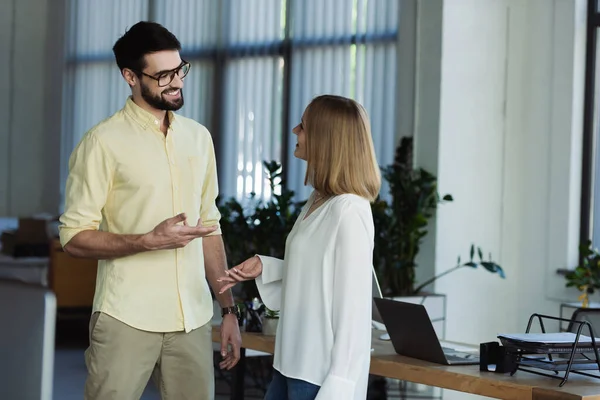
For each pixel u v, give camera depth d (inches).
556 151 290.5
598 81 288.7
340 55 330.6
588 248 254.1
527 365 127.2
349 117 115.1
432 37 292.0
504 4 298.4
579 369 124.2
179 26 390.3
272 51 356.8
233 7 371.6
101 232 117.6
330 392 107.0
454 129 290.5
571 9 287.1
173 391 125.8
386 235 281.1
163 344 123.4
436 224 287.6
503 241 299.1
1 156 446.9
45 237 393.1
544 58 294.5
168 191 123.2
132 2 409.7
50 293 71.0
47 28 445.4
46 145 443.5
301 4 345.4
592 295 276.7
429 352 138.3
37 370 70.2
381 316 146.3
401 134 303.4
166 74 119.6
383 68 315.6
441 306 284.4
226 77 373.4
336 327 109.9
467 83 292.2
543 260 292.4
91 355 121.2
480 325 295.1
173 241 113.9
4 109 447.2
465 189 292.5
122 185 121.6
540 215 294.2
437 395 281.0
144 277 121.0
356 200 113.3
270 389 121.0
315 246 113.2
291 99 348.2
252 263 127.2
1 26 447.5
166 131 125.8
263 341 160.2
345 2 329.4
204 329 127.2
